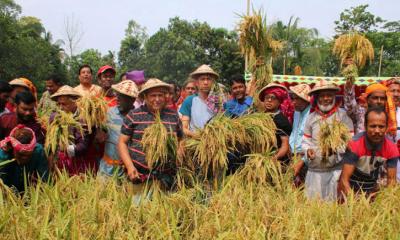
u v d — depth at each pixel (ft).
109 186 13.83
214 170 16.11
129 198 12.71
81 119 16.72
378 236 11.66
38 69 134.62
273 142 16.87
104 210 12.17
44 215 11.91
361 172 15.53
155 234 11.68
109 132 17.21
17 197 14.38
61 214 12.21
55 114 17.12
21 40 134.21
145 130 15.42
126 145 15.94
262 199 13.58
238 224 11.77
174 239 11.69
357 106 20.98
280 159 17.48
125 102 17.40
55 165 15.83
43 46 143.84
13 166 15.11
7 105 22.02
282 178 15.62
